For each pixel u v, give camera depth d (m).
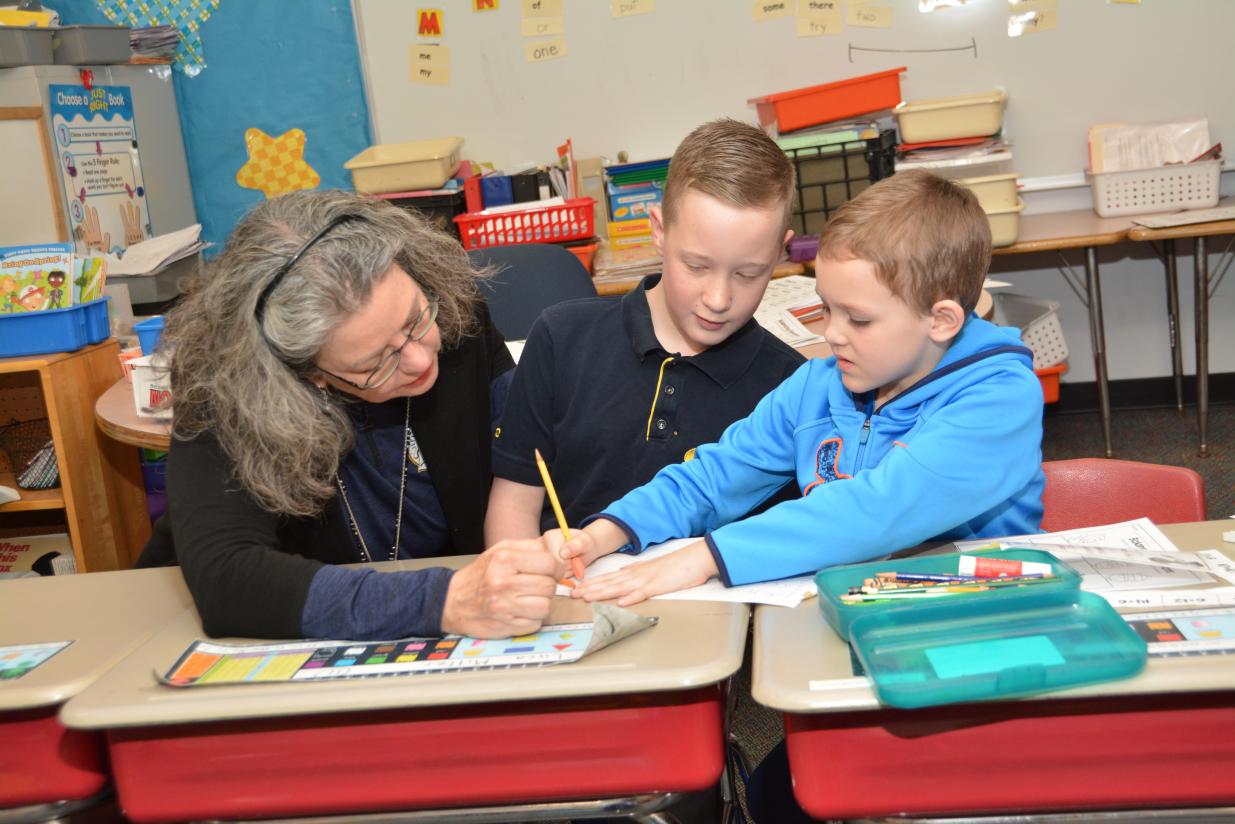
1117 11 3.36
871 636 0.87
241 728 0.91
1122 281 3.60
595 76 3.62
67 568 2.71
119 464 2.68
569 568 1.14
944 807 0.85
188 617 1.11
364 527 1.42
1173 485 1.37
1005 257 3.64
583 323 1.50
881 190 1.12
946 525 1.09
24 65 3.06
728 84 3.58
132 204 3.44
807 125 3.23
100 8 3.63
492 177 3.29
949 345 1.16
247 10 3.61
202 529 1.10
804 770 0.86
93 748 0.97
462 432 1.42
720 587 1.07
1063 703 0.82
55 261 2.52
